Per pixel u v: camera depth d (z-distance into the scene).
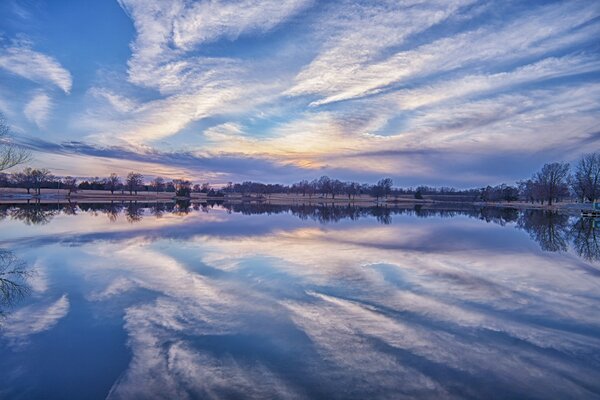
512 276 10.92
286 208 61.78
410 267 12.07
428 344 6.13
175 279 10.27
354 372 5.21
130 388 4.79
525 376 5.12
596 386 4.88
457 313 7.62
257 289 9.31
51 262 12.47
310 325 6.94
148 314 7.50
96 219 30.19
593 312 7.73
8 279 10.25
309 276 10.72
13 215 33.34
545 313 7.66
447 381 4.99
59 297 8.62
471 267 12.17
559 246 17.09
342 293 9.02
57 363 5.49
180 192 121.94
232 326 6.88
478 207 76.56
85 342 6.20
